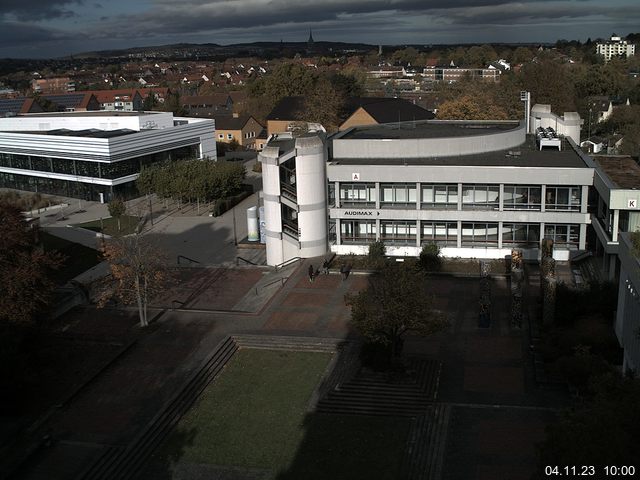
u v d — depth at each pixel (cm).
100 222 8550
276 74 16875
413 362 4312
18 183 11000
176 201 9394
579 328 4359
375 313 4081
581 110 15362
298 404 3941
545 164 6406
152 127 11069
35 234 4894
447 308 5222
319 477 3294
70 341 4803
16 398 3978
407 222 6556
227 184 9119
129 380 4231
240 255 6862
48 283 4466
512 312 4819
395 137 7462
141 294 5128
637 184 5572
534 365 4225
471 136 7031
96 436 3656
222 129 14862
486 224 6397
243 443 3597
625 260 3819
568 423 2403
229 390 4138
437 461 3362
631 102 17700
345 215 6550
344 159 6906
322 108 13250
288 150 6338
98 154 9438
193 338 4788
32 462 3456
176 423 3794
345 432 3656
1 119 11644
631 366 3597
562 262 6234
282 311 5197
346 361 4366
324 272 5997
